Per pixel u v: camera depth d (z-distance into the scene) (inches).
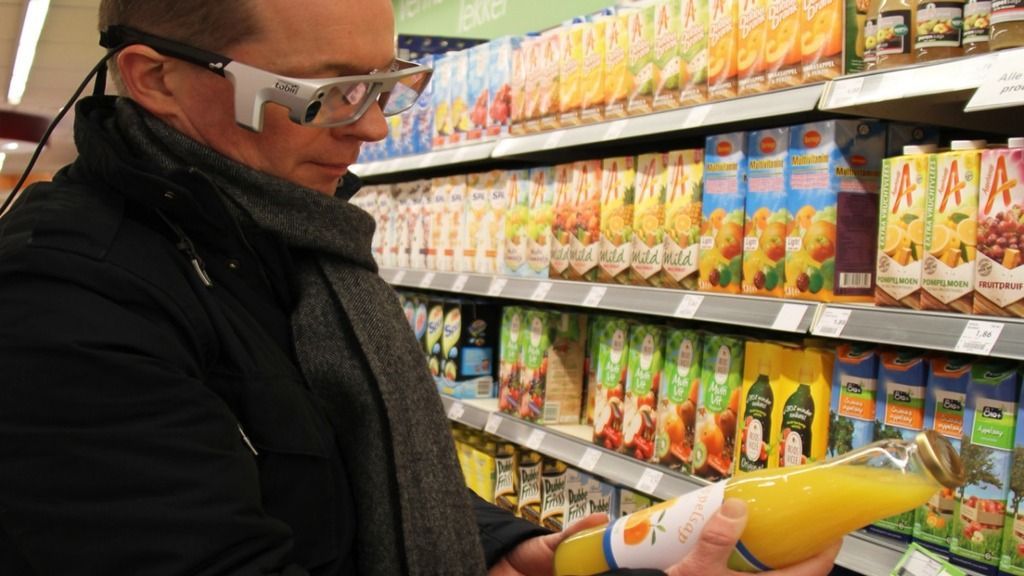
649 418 87.0
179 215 33.5
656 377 86.8
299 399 35.1
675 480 81.3
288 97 33.3
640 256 87.5
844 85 64.8
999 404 57.8
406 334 40.0
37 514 28.0
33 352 28.7
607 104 92.0
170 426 29.3
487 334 117.5
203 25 33.5
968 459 58.9
